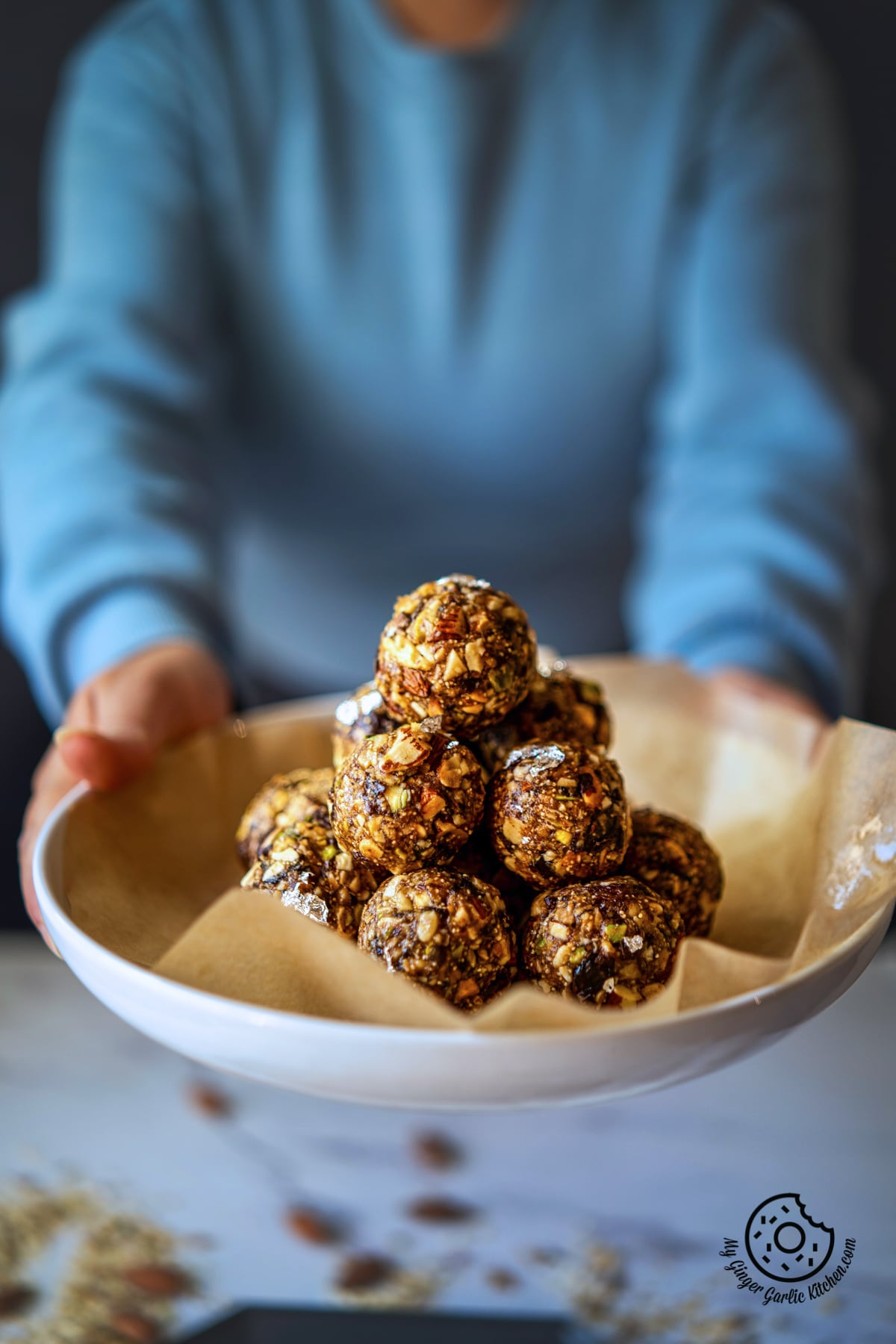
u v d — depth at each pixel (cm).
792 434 72
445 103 74
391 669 38
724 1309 43
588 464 83
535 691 41
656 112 77
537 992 31
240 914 34
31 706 109
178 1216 48
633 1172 49
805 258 78
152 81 74
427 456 81
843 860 40
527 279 78
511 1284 45
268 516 85
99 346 70
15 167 110
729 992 34
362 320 78
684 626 65
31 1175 49
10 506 64
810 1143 50
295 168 76
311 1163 50
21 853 43
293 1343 43
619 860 37
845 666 65
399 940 34
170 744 47
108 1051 56
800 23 110
